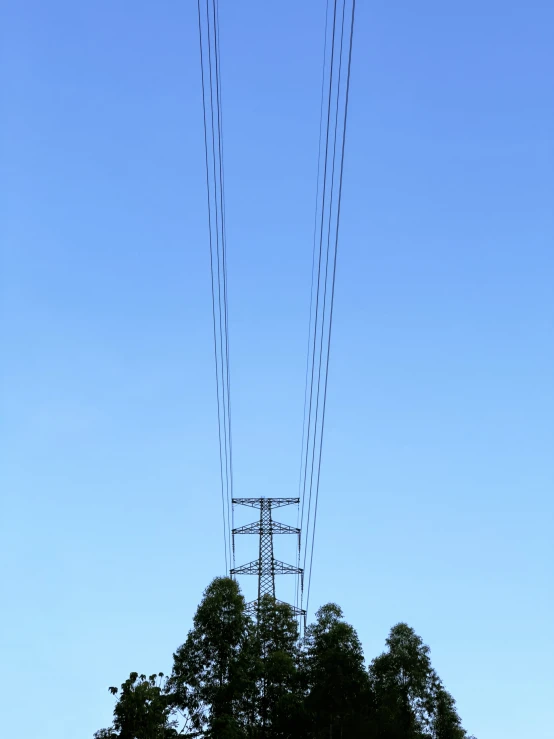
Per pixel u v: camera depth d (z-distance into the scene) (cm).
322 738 7106
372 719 7081
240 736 7056
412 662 7394
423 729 7288
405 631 7562
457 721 7356
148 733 7069
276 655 7506
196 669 7469
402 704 7269
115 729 7106
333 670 7238
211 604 7650
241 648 7562
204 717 7325
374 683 7362
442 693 7400
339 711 7144
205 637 7550
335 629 7469
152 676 7400
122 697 7206
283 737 7194
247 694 7388
